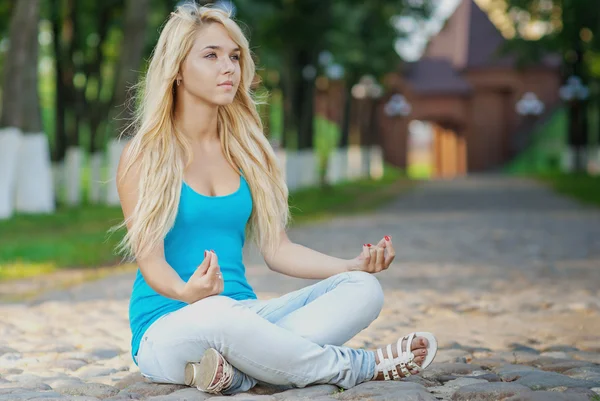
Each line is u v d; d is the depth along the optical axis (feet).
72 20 86.07
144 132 12.82
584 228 54.85
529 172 181.78
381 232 53.57
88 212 64.54
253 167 13.52
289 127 114.52
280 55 107.14
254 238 13.96
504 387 12.94
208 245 13.05
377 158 183.73
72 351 17.88
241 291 13.34
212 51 12.90
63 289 28.63
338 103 211.82
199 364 12.62
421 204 86.99
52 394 13.25
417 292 27.40
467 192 111.55
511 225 58.03
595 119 169.07
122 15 89.45
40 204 64.69
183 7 13.09
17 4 59.47
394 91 213.46
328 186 108.27
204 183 13.15
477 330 20.24
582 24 116.37
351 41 115.65
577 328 20.39
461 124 218.38
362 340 18.84
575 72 137.28
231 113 13.57
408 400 12.18
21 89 59.52
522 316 22.47
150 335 12.85
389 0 114.11
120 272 33.71
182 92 13.21
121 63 70.08
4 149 58.29
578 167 146.00
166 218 12.53
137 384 13.61
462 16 215.72
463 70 209.56
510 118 210.79
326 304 12.90
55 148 85.20
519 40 122.21
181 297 12.28
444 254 40.27
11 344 18.61
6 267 34.09
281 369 12.53
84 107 89.20
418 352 13.05
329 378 12.80
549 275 31.83
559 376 14.25
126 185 12.76
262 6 86.89
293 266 13.70
